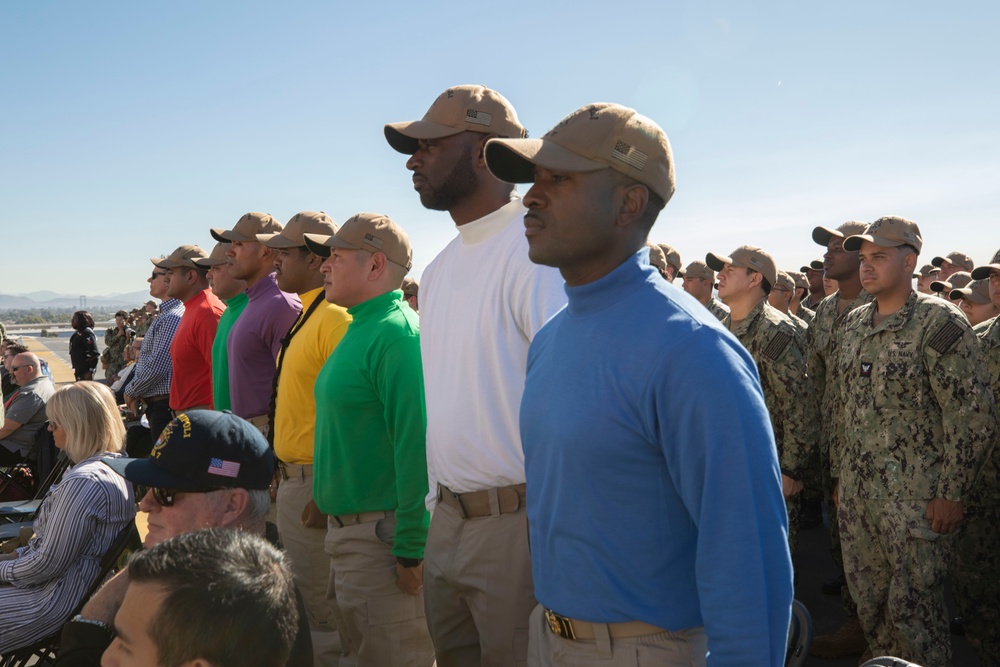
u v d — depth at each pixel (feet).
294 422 11.38
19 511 15.46
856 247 11.73
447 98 8.21
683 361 5.00
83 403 10.96
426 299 8.76
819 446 16.20
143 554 4.31
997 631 12.43
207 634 4.00
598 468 5.35
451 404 8.07
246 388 13.98
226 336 15.97
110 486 10.55
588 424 5.34
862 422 11.56
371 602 9.80
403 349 9.46
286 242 12.85
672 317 5.23
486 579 7.84
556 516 5.63
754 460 4.92
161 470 7.19
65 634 6.45
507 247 7.88
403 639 9.84
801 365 14.90
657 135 5.61
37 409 21.18
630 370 5.20
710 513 4.92
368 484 9.75
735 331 15.67
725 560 4.87
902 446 11.10
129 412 24.59
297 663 4.46
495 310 7.83
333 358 10.02
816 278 28.30
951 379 10.64
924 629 10.83
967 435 10.56
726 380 4.95
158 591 4.09
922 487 10.90
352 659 10.44
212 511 7.32
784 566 5.00
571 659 5.71
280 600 4.27
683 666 5.42
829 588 16.33
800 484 15.10
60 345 134.00
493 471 7.80
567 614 5.64
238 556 4.28
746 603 4.83
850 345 12.00
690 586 5.41
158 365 20.33
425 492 9.34
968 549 12.54
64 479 10.61
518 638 7.80
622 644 5.46
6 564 10.28
